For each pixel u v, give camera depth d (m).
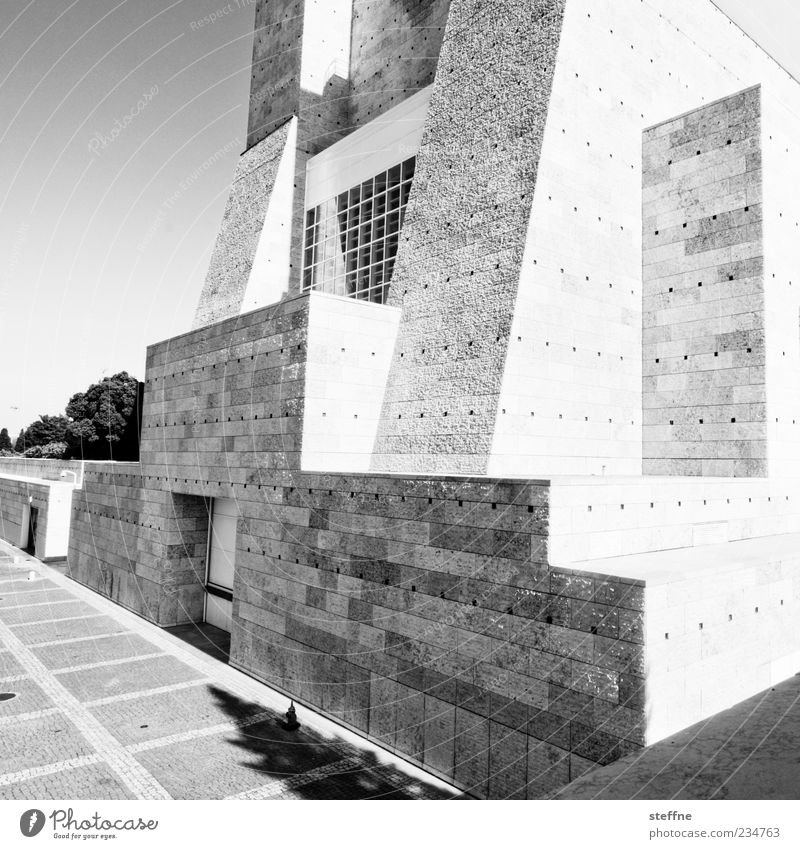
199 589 28.27
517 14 21.64
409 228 23.38
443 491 15.14
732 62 27.08
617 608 11.59
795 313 20.77
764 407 19.23
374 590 16.75
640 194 23.06
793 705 6.31
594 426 20.62
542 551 12.89
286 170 34.06
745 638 13.45
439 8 31.06
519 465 18.38
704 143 21.34
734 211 20.47
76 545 37.03
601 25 21.58
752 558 14.07
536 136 19.75
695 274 21.34
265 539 21.31
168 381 28.80
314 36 36.16
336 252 31.28
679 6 24.77
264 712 18.16
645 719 10.99
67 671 21.39
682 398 21.33
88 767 14.74
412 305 22.16
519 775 12.81
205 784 13.97
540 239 19.33
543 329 19.31
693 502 16.20
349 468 20.94
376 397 21.78
